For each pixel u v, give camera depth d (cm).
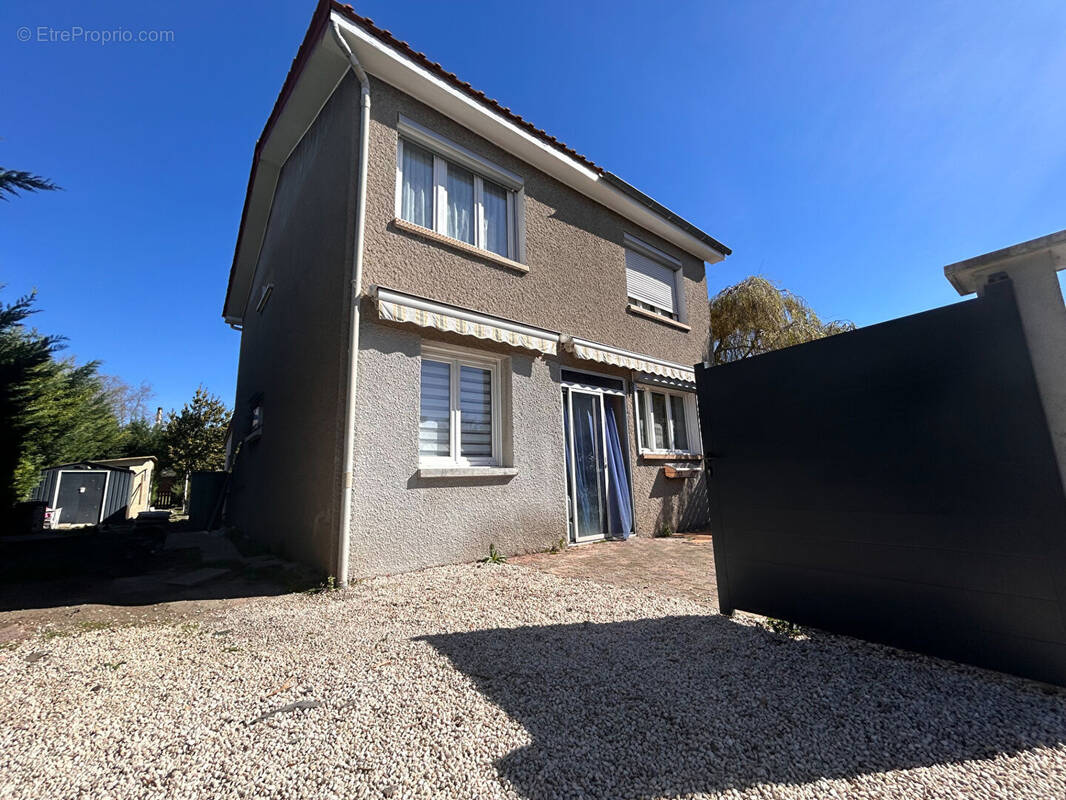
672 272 1191
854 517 345
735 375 429
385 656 327
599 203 991
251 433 1054
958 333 307
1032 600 268
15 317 1004
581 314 891
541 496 745
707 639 359
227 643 355
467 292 712
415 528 593
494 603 455
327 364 622
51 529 1416
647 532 930
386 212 636
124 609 453
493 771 199
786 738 224
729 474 424
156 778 195
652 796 183
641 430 1012
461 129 764
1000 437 286
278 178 1090
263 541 855
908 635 313
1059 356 269
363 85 639
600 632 376
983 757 207
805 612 366
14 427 1125
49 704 261
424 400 662
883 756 209
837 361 365
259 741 222
